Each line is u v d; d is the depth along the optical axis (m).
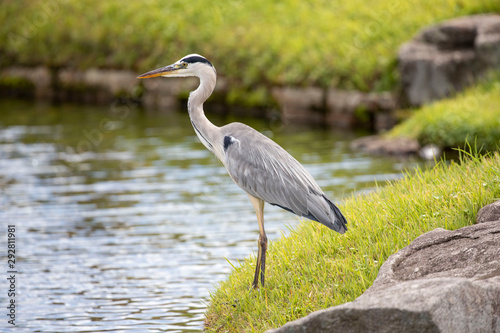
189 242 11.02
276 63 24.19
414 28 22.69
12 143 19.62
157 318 7.93
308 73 22.92
